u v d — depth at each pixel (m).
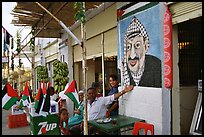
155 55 4.38
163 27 4.13
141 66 4.80
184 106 4.29
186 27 4.39
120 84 5.59
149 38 4.54
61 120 5.13
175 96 4.21
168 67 3.86
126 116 5.14
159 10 4.25
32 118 4.87
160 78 4.25
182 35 4.36
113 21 6.00
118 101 5.58
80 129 5.19
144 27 4.68
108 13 6.25
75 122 5.57
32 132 4.92
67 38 9.96
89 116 5.05
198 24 4.48
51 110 5.11
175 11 3.98
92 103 5.16
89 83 8.96
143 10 4.70
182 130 4.25
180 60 4.34
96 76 9.11
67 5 6.16
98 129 4.59
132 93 5.07
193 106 4.36
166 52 3.87
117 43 5.68
